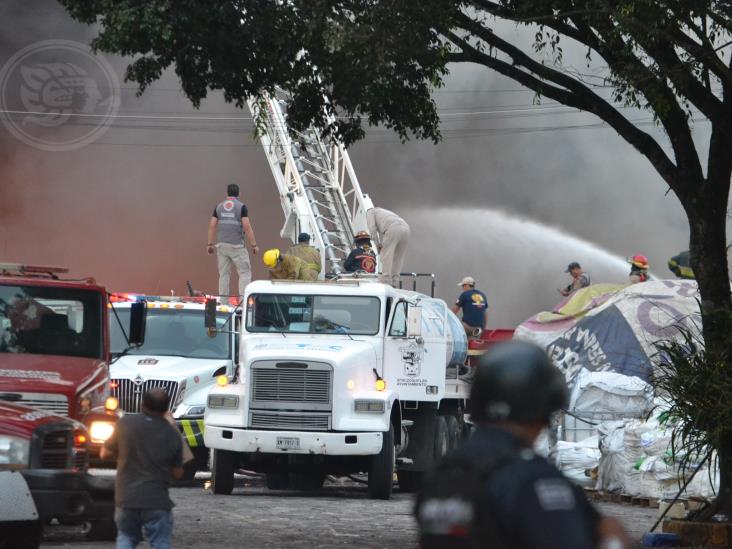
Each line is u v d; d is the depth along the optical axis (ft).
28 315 152.05
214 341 241.14
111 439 94.17
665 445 197.57
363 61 150.20
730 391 133.49
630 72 140.87
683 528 139.54
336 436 203.41
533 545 30.76
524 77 154.71
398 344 219.20
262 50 158.71
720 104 144.36
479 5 153.69
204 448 229.66
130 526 92.89
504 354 34.12
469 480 31.78
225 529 148.87
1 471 109.91
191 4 150.10
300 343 216.54
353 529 152.97
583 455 225.15
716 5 133.80
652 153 148.87
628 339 249.55
